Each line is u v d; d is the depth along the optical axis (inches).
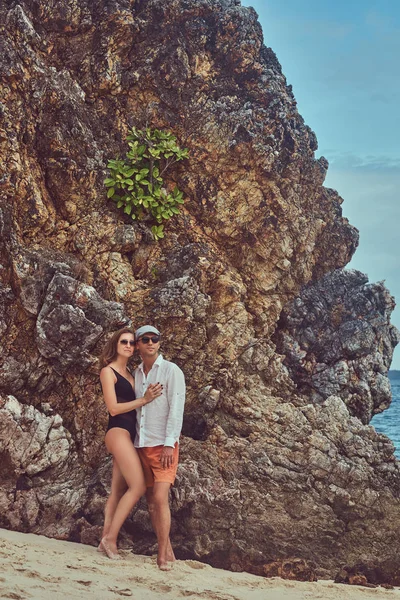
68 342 298.5
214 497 283.6
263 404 324.2
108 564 215.3
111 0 356.2
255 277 362.6
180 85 361.4
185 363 327.6
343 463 306.7
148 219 345.1
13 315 302.7
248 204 360.8
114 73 353.4
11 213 309.4
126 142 354.6
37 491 285.9
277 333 371.6
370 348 367.2
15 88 324.5
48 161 327.6
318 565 281.4
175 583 201.5
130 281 332.2
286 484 299.4
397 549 292.5
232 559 270.4
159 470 227.0
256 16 390.9
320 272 393.4
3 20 331.9
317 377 362.9
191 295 324.5
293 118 386.9
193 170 360.8
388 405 374.6
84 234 330.0
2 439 283.3
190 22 370.9
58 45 353.7
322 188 398.3
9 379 296.0
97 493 288.0
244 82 376.5
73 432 306.3
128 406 227.8
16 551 214.1
